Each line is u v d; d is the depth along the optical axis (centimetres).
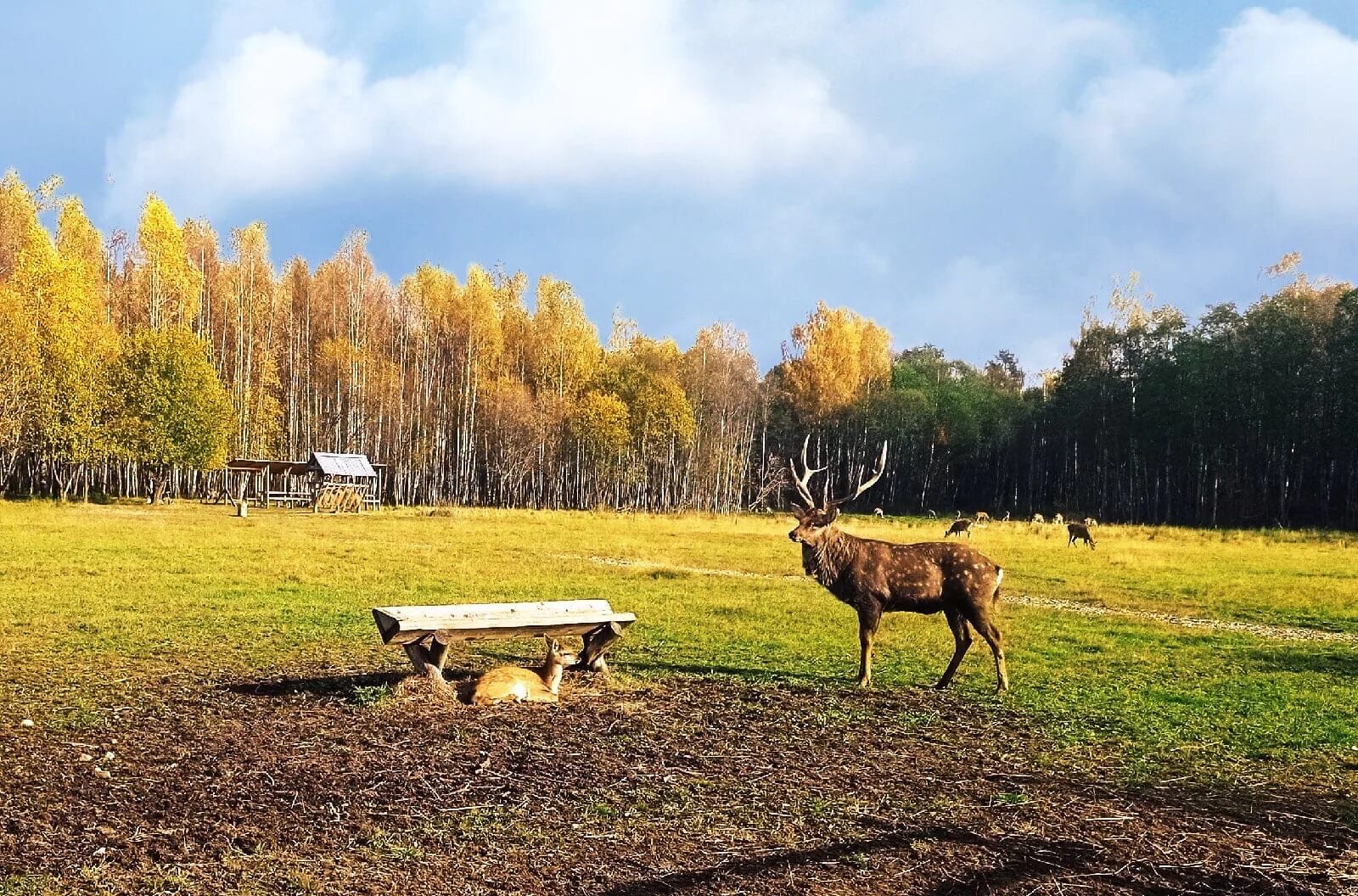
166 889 443
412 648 838
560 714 776
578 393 6159
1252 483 5741
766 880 469
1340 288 5969
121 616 1200
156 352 4416
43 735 691
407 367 6175
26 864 466
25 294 4197
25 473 5212
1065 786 628
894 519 4934
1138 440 6112
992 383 9088
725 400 6494
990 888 465
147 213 5119
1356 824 569
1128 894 461
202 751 657
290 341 5734
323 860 480
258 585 1526
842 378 6931
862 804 580
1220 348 5884
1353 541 3519
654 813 558
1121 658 1096
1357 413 5128
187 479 5688
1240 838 539
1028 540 3262
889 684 939
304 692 832
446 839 511
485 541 2628
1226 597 1667
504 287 6706
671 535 3148
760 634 1210
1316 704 880
